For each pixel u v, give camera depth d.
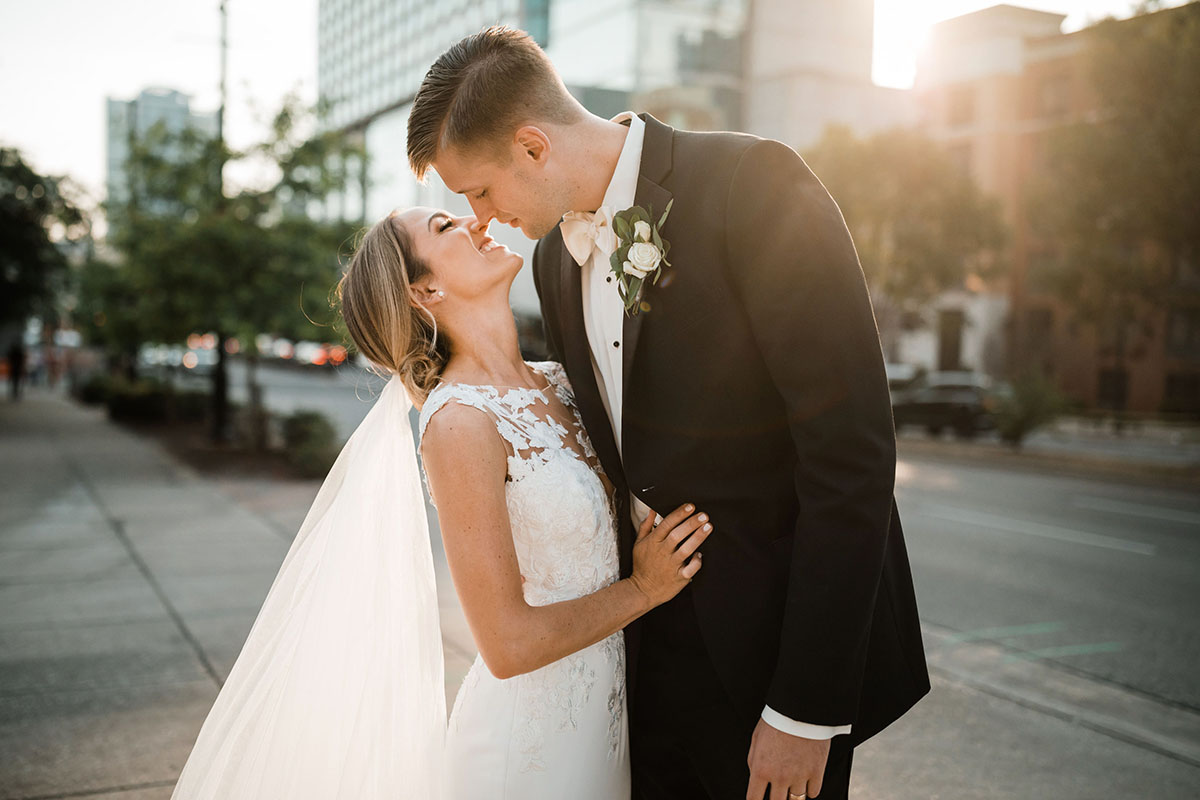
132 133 13.06
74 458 13.34
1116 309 15.85
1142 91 13.78
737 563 1.65
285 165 12.72
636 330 1.65
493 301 1.87
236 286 12.39
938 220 22.16
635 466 1.69
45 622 5.20
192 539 7.60
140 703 4.01
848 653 1.44
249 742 1.86
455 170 1.70
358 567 1.87
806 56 28.92
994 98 32.41
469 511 1.62
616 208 1.68
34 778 3.28
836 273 1.47
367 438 1.91
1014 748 3.65
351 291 1.88
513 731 1.77
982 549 7.92
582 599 1.65
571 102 1.71
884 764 3.50
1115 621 5.62
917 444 19.33
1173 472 14.34
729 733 1.74
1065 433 24.11
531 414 1.79
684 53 25.48
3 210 19.95
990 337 32.75
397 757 1.83
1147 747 3.67
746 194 1.54
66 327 31.95
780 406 1.62
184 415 19.61
